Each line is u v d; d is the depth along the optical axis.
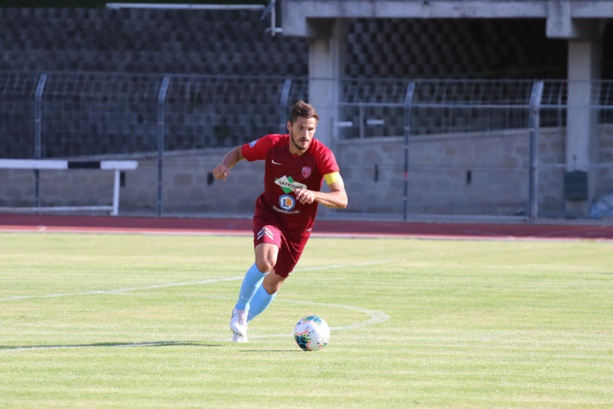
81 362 18.47
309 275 35.59
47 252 42.91
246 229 56.03
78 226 56.12
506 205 65.19
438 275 35.91
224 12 72.56
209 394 15.83
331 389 16.31
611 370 18.38
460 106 57.56
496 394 16.14
